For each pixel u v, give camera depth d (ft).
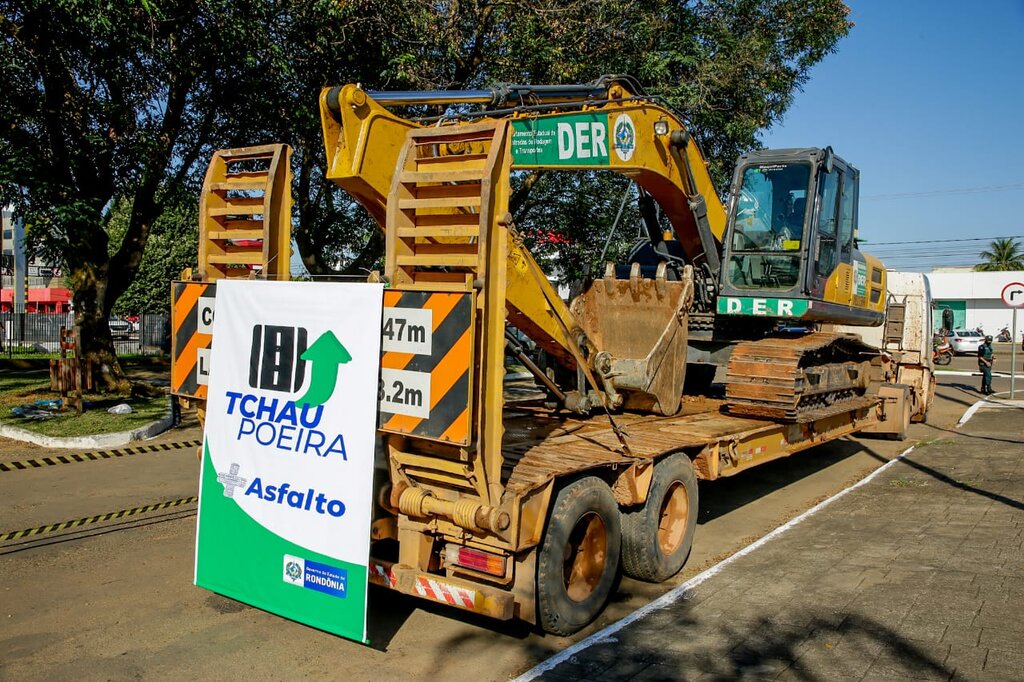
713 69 50.06
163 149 43.11
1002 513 24.76
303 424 14.92
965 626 15.70
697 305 29.84
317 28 41.68
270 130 45.96
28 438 34.94
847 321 32.14
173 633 16.01
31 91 40.81
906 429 41.60
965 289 169.99
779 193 28.58
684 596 17.93
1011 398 60.90
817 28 56.34
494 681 13.99
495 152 13.91
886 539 22.12
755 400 24.85
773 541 22.40
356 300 14.44
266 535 15.20
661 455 19.04
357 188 18.37
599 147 24.45
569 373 25.58
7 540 21.75
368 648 15.42
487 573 14.73
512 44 44.80
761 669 14.06
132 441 35.06
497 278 14.06
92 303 46.50
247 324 15.90
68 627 16.22
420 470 15.01
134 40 37.42
